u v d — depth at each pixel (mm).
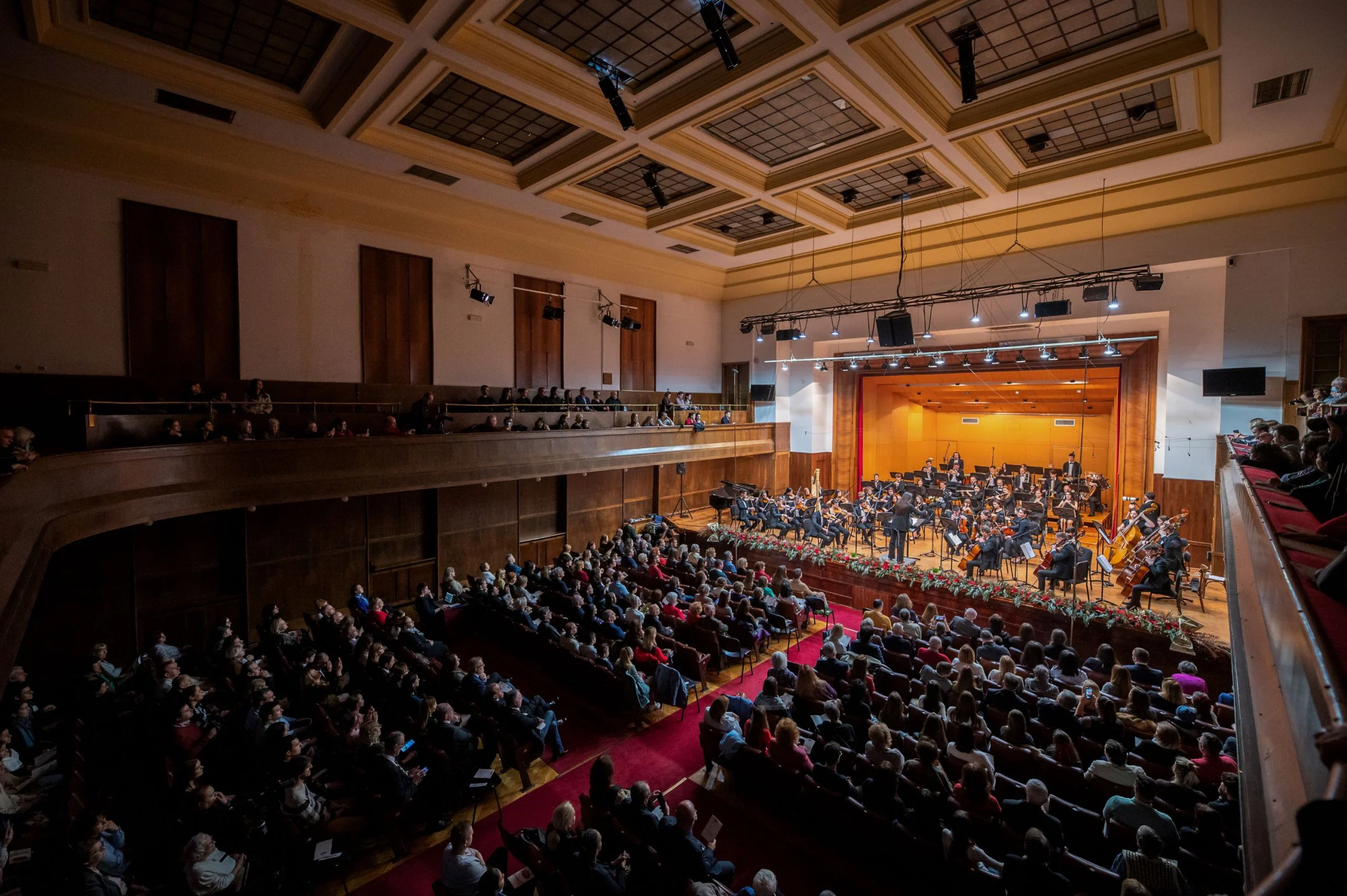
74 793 6797
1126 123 12430
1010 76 10711
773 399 23656
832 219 17734
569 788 8234
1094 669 9070
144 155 12109
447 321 17312
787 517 18250
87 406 10492
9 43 9398
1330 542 2957
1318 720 1356
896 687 8875
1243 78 10078
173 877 6098
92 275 11930
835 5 8930
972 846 5523
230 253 13625
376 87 10891
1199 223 14672
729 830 7281
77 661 10969
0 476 6367
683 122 11766
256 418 12375
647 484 21688
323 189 14477
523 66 10398
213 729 7789
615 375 21906
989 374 21188
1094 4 8938
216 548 12672
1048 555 13648
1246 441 10227
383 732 8711
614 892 5156
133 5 9211
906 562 15578
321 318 14953
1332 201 13211
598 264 20844
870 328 21219
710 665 11523
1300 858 925
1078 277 15820
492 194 16016
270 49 10414
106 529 8367
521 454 15914
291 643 10570
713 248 21234
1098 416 23844
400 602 15281
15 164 11062
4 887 5602
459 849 5676
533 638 11453
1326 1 8133
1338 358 13383
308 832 6418
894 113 11336
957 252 18562
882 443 26234
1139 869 4902
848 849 6695
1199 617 12055
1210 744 6207
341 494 12555
